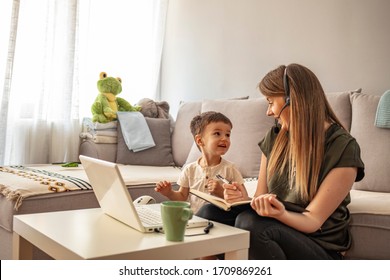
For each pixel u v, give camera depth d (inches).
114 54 138.8
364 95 85.7
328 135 53.7
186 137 122.3
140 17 145.3
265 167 62.9
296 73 54.4
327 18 106.0
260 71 122.0
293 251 49.3
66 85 121.4
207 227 44.9
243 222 50.7
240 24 127.7
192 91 143.8
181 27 148.0
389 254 56.4
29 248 49.1
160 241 40.0
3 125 109.3
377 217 57.5
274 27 118.2
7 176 82.5
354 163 50.4
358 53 100.3
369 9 98.2
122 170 103.1
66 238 40.3
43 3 117.4
